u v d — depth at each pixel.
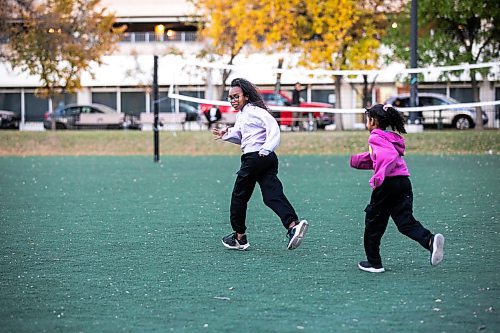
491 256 14.07
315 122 53.75
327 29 52.81
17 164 37.25
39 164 37.16
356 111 32.16
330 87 73.88
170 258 14.16
